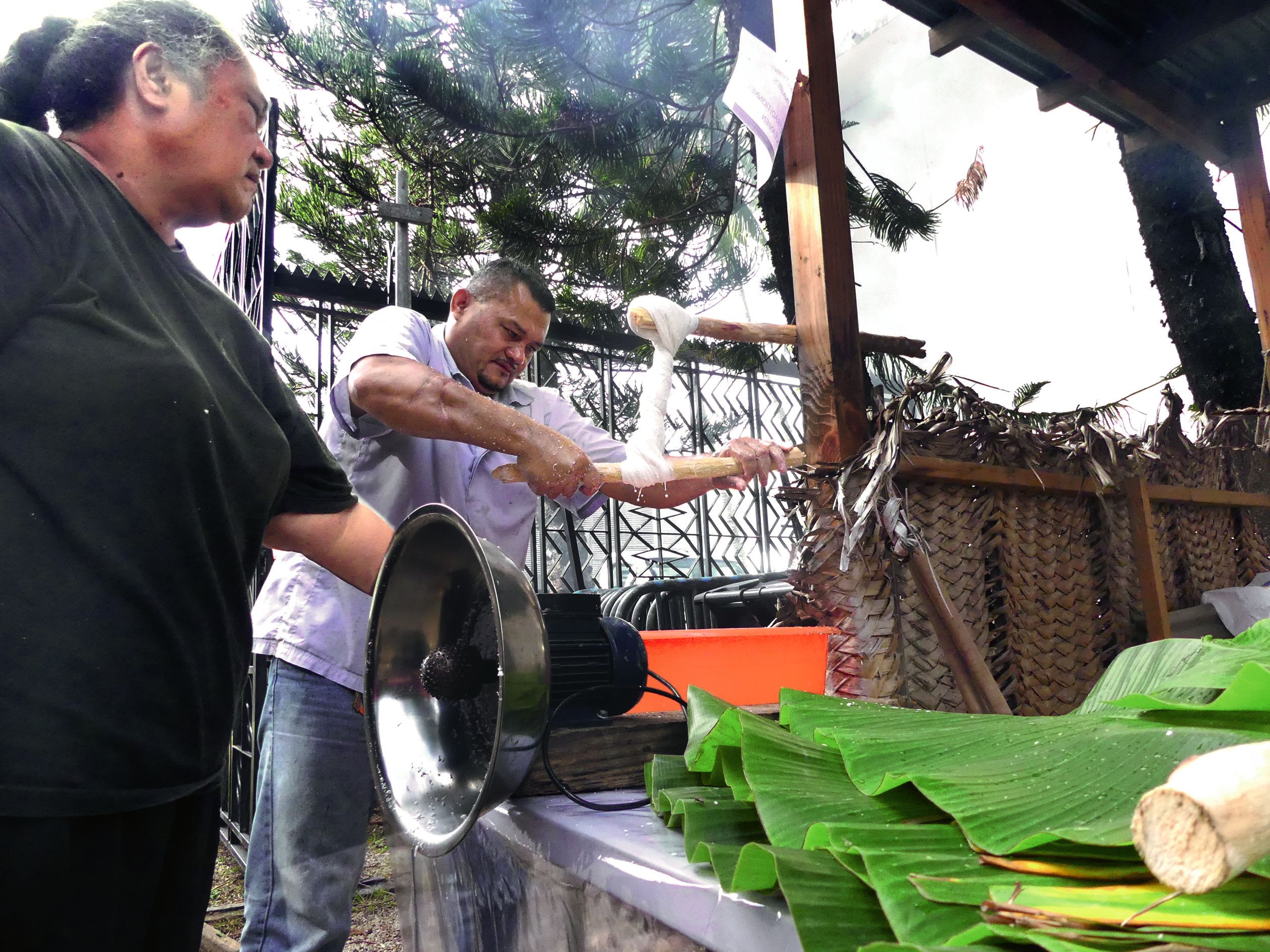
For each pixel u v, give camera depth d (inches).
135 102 38.7
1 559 31.1
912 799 21.2
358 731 62.0
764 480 59.4
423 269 308.0
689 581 190.1
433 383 54.1
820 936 16.5
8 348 32.5
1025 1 96.1
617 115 210.7
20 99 39.0
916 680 55.2
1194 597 79.4
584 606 40.6
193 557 36.5
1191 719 20.5
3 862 30.4
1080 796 17.8
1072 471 67.1
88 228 35.6
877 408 60.4
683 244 245.4
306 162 304.3
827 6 67.4
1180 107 111.7
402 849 35.6
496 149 229.5
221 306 44.8
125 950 36.3
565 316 252.5
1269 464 92.0
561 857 29.0
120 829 34.7
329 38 245.9
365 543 47.4
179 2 39.6
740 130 209.3
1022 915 14.3
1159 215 127.6
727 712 25.7
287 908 59.4
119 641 33.5
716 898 21.3
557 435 54.4
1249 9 96.8
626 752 36.5
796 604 60.1
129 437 34.1
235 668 40.7
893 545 52.7
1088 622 67.5
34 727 31.0
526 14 192.4
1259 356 125.1
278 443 42.5
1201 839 10.4
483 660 27.6
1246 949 13.0
